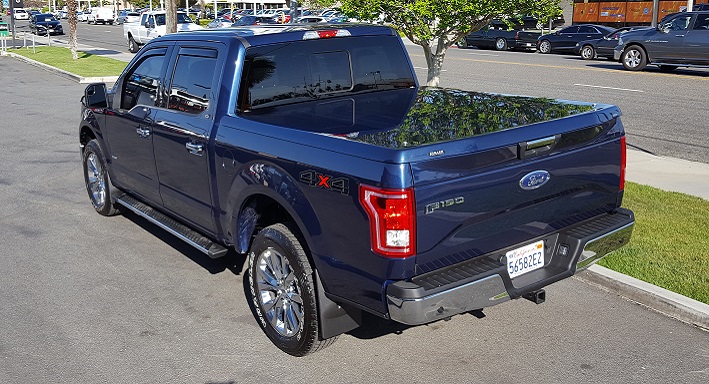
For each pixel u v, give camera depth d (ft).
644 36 71.67
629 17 129.80
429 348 15.03
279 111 16.24
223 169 15.61
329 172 12.44
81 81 68.49
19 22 299.17
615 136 14.66
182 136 17.19
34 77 73.31
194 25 110.73
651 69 75.56
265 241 14.55
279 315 14.98
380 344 15.25
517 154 12.62
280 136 13.84
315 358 14.71
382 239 11.69
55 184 29.58
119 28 209.05
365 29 18.47
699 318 15.70
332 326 13.70
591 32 97.55
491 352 14.80
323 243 12.92
